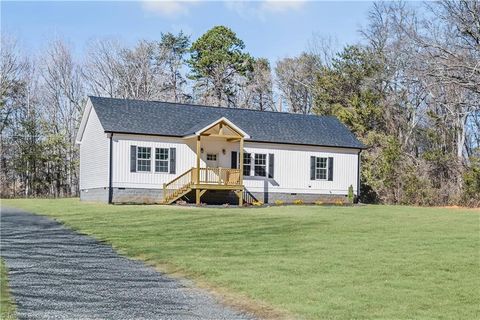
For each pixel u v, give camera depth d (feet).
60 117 180.55
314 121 120.88
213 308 30.04
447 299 31.63
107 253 47.24
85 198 110.22
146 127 99.96
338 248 48.19
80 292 33.14
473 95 129.80
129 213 77.00
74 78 183.62
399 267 39.99
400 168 127.85
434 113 139.13
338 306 30.14
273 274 38.01
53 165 168.76
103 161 99.09
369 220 69.26
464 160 125.49
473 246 48.67
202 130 96.89
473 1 108.99
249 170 106.63
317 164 112.16
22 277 36.94
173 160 100.68
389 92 154.40
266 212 80.94
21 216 75.87
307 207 94.79
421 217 73.26
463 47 110.32
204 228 61.77
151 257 45.16
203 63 199.00
